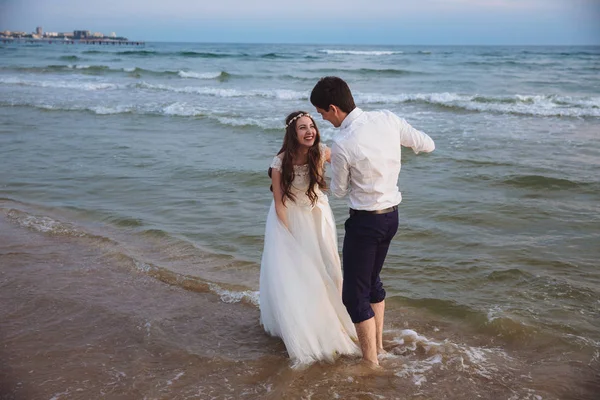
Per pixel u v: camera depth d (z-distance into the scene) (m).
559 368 3.20
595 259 4.88
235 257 5.07
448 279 4.54
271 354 3.41
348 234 3.02
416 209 6.46
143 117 14.20
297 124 3.16
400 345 3.53
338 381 3.10
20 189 7.50
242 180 7.88
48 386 3.01
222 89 21.42
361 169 2.84
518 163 8.71
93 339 3.55
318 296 3.31
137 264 4.85
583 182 7.43
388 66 39.06
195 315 3.94
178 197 7.11
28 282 4.45
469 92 21.06
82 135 11.59
